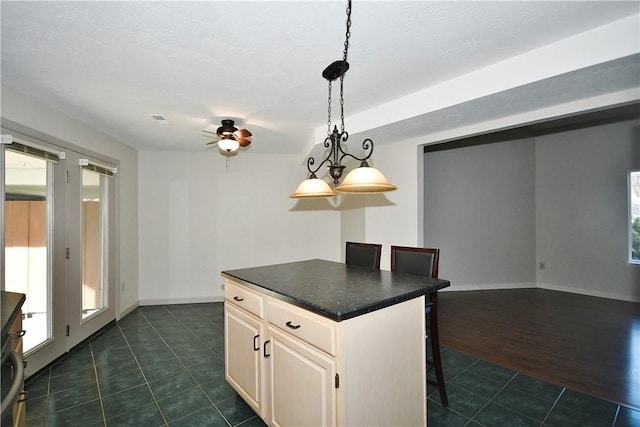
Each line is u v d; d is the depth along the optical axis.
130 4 1.44
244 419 2.01
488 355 2.88
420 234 3.60
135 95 2.52
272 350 1.78
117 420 2.00
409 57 2.00
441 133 3.25
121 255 3.96
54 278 2.75
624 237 4.71
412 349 1.71
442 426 1.92
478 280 5.26
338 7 1.49
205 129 3.45
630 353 2.88
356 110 3.00
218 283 4.74
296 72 2.16
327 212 5.20
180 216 4.60
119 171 3.92
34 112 2.53
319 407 1.46
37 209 2.61
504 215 5.34
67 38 1.71
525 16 1.60
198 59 1.96
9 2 1.41
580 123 5.07
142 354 2.94
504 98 2.24
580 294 5.00
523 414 2.03
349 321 1.39
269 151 4.79
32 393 2.30
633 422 1.94
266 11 1.51
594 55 1.74
